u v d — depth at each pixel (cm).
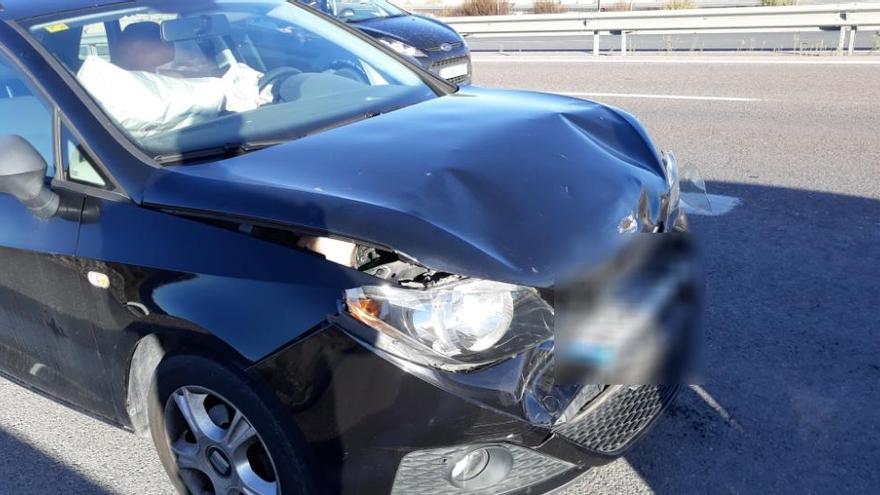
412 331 220
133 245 261
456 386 219
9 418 358
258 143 300
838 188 593
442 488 235
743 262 471
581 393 244
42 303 297
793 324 398
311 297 229
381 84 372
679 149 725
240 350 236
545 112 336
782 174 634
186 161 283
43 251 284
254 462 258
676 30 1291
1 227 299
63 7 337
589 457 247
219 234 249
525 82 1140
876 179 608
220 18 376
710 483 294
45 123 295
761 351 376
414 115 329
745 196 584
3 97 307
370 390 224
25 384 339
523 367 227
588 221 258
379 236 228
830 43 1349
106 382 293
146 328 261
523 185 265
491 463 236
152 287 255
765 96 929
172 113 310
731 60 1202
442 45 945
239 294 239
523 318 229
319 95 349
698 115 855
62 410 362
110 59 324
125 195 270
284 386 233
